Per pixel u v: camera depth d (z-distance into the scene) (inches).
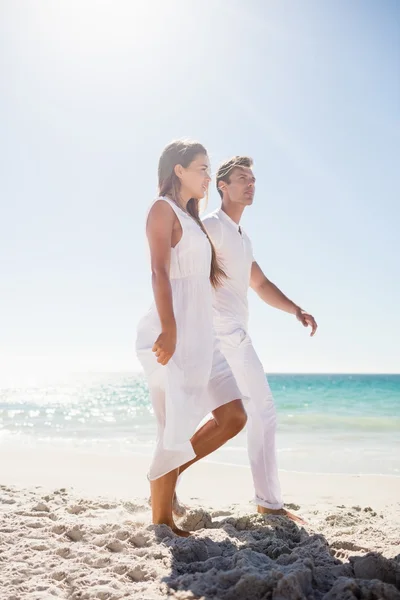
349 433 434.9
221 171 136.2
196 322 103.0
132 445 336.2
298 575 69.4
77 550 88.5
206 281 106.1
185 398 97.1
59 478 194.5
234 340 127.3
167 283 97.1
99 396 1216.8
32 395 1295.5
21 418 601.0
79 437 388.2
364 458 290.0
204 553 89.7
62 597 70.2
